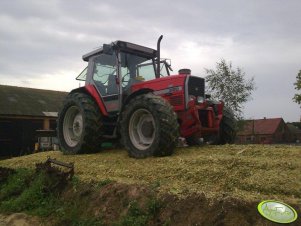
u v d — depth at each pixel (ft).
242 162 15.26
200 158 16.85
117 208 14.35
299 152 16.83
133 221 13.08
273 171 13.97
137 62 25.08
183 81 20.88
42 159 23.40
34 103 72.23
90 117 22.84
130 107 20.30
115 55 23.67
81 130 23.66
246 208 11.16
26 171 20.81
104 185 16.01
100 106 23.31
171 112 19.03
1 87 75.56
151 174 16.25
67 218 15.56
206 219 11.52
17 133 66.49
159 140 18.69
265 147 18.65
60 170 18.69
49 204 17.16
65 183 17.81
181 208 12.40
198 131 20.49
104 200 15.16
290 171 13.83
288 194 12.19
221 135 23.43
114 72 23.89
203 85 21.98
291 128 160.25
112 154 21.95
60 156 23.45
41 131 46.65
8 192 19.70
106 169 18.44
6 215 17.56
